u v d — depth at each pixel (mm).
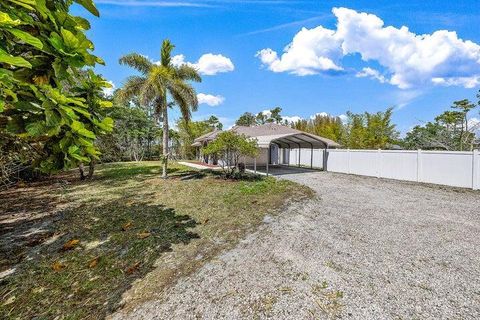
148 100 13305
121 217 7285
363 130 26516
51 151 1898
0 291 3852
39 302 3580
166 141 14156
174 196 9844
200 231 6062
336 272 4027
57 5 1778
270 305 3299
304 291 3564
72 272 4344
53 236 6000
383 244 5059
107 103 2160
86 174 16344
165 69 13469
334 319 3018
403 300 3326
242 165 15734
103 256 4895
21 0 1263
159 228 6316
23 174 12625
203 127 34531
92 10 1852
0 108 1380
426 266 4191
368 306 3221
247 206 8125
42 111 1557
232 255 4734
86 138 1741
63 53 1508
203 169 18844
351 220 6578
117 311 3338
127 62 13523
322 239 5328
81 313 3326
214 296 3533
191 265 4426
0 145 2146
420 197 9281
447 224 6242
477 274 3928
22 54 1618
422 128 27344
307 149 23109
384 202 8516
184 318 3145
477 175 10477
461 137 22062
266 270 4148
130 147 30391
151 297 3582
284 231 5812
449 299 3334
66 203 9016
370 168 15250
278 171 18438
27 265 4617
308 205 8086
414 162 12867
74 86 2004
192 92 14000
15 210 8203
